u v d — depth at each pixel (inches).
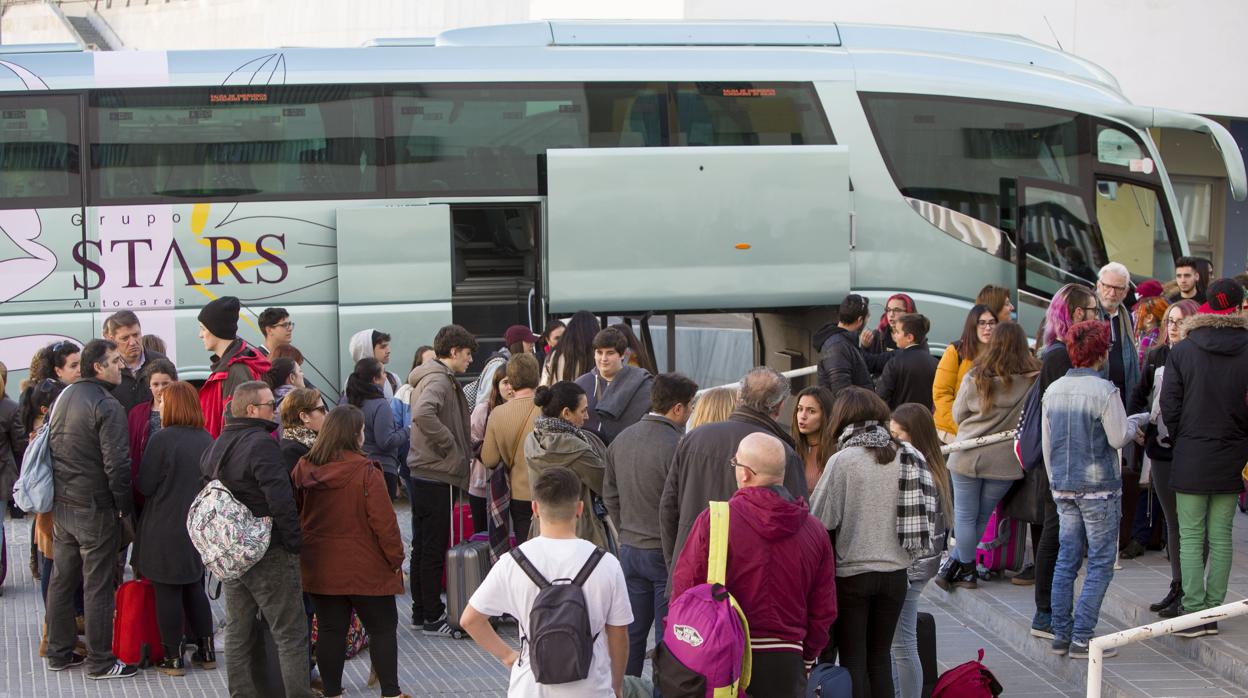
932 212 530.0
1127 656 294.4
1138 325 390.6
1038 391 306.5
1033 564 354.0
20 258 485.1
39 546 312.0
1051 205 537.0
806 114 524.7
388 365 498.0
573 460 275.0
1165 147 821.9
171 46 1202.6
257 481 250.2
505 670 304.3
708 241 510.0
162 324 490.0
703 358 726.5
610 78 514.9
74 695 284.2
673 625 201.9
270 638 262.5
